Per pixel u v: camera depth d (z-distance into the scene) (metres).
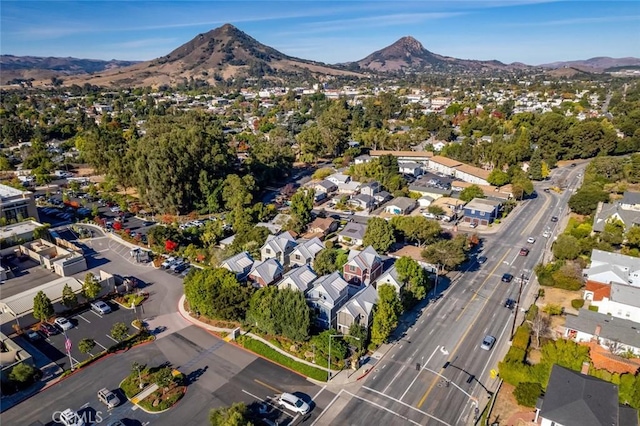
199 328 64.50
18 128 191.88
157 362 56.72
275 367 55.91
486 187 129.75
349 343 58.34
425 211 114.62
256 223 103.25
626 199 105.06
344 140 180.38
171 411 48.38
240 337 61.53
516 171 138.62
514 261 86.50
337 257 76.38
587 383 45.75
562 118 170.62
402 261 68.75
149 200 117.31
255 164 137.12
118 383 52.84
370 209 117.38
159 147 115.50
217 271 66.44
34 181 141.38
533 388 48.47
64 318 65.44
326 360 56.44
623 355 55.34
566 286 73.94
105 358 57.50
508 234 100.88
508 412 47.97
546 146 165.12
